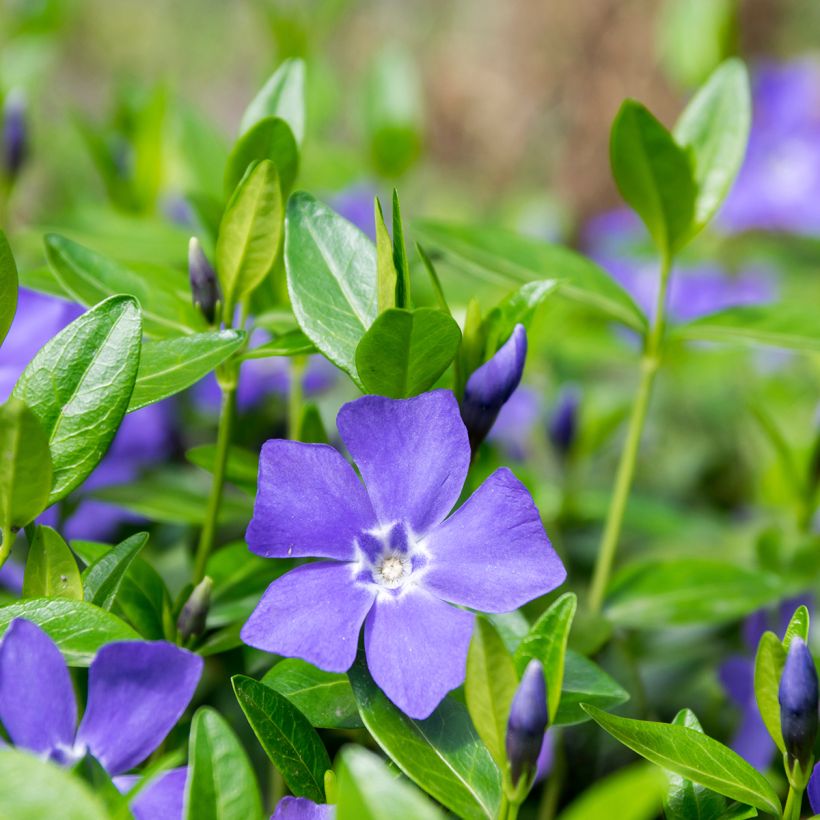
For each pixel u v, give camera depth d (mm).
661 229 290
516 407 395
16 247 346
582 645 289
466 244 294
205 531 267
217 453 266
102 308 236
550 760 287
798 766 230
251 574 270
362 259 252
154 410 324
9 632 216
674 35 423
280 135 266
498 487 236
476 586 234
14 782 204
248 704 234
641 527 354
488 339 252
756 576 297
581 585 346
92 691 217
